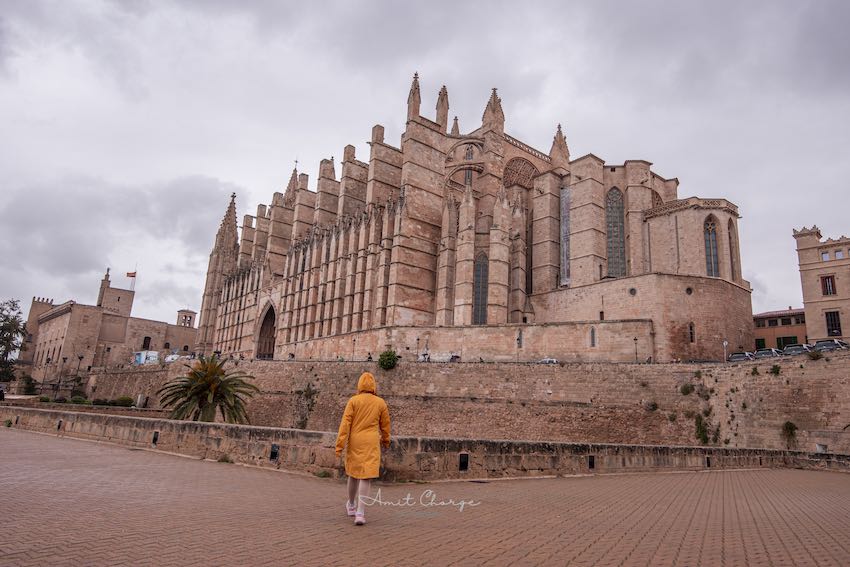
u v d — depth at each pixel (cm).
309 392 5203
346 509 1070
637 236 6156
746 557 834
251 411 5588
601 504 1337
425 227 6806
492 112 7469
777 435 3186
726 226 5666
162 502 1066
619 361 4488
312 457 1590
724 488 1809
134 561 686
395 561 738
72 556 694
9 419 3080
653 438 3672
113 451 1967
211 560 703
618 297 5206
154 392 7356
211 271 11675
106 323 11919
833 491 1819
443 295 6281
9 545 726
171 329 12762
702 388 3616
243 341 9931
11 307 11250
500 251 5878
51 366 11488
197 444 1902
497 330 5106
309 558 732
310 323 7931
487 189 7156
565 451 1984
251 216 11162
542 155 8319
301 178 9444
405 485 1498
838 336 5434
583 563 767
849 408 2931
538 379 4169
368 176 7681
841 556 855
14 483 1198
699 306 4828
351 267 7306
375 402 1048
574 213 6488
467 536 912
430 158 7006
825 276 5606
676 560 802
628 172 6356
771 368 3291
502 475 1778
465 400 4319
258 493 1231
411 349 5488
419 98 7044
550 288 6594
